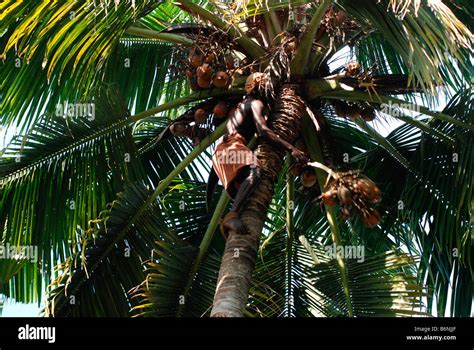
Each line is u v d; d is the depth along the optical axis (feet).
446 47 18.94
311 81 22.35
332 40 21.83
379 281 23.29
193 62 22.38
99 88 23.84
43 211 24.13
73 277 23.62
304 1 20.31
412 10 18.69
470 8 26.50
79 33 18.66
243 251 17.29
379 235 26.91
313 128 22.43
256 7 19.81
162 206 25.80
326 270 25.34
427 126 24.82
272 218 29.48
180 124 23.30
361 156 27.45
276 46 22.15
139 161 25.23
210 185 21.12
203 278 23.82
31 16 17.94
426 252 24.89
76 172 24.44
